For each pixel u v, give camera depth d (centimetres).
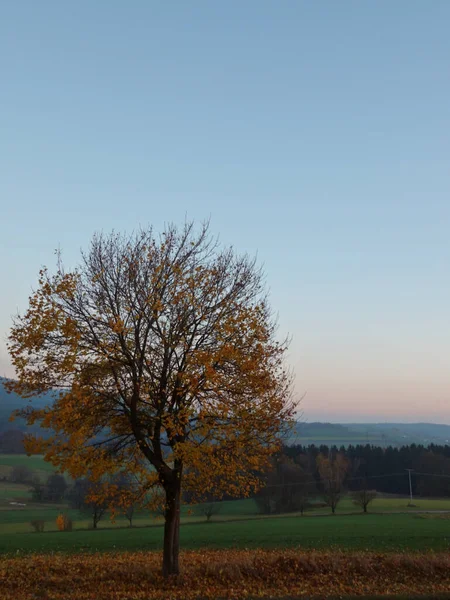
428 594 1791
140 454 1977
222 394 1834
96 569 2266
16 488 8400
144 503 1966
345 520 5381
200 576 2108
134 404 1819
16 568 2328
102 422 1884
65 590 1938
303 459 8844
